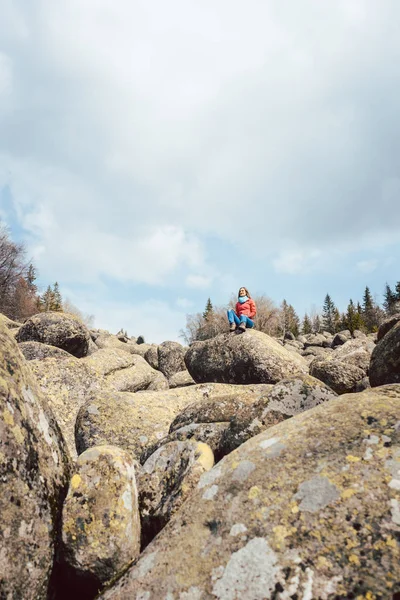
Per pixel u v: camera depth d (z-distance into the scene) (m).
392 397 3.68
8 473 2.98
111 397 7.93
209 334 71.75
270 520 2.63
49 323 15.63
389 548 2.21
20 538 2.83
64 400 10.03
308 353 43.75
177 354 25.20
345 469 2.80
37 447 3.44
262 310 73.38
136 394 8.41
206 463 3.93
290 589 2.18
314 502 2.64
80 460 3.58
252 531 2.61
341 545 2.31
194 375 13.89
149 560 2.81
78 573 3.05
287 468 3.03
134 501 3.49
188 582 2.48
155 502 3.96
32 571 2.81
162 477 4.23
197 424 5.48
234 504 2.90
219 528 2.76
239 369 12.15
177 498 3.62
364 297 105.38
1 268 46.00
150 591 2.55
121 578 2.83
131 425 7.34
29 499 3.05
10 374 3.61
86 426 7.26
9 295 48.34
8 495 2.90
